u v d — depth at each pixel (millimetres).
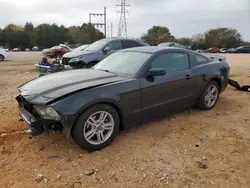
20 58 23141
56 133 3643
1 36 76125
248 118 4492
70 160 2984
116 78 3543
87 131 3133
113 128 3334
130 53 4285
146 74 3668
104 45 8656
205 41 71062
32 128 2990
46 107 2877
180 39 72125
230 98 5891
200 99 4707
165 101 3959
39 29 79812
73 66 7984
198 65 4590
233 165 2908
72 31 80688
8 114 4555
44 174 2713
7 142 3416
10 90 6816
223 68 5062
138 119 3664
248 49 41219
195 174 2727
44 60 8867
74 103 2910
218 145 3414
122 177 2672
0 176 2674
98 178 2652
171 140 3549
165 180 2623
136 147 3320
